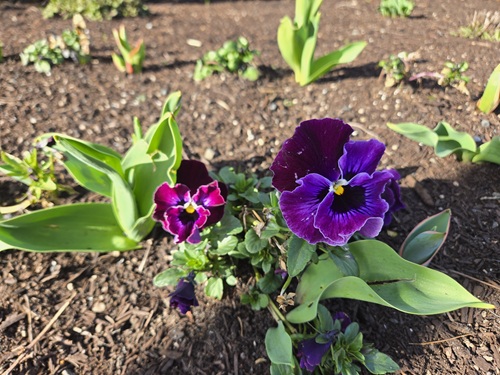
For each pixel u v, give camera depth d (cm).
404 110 46
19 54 58
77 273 33
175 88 53
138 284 33
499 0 73
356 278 24
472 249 34
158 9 80
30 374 28
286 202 24
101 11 73
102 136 45
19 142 44
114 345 30
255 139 45
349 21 70
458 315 30
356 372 26
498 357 28
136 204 33
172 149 31
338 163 24
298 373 27
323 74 53
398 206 33
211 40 66
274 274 31
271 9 81
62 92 51
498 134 43
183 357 29
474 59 54
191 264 29
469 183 39
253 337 30
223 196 30
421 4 75
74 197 39
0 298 32
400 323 30
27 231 31
